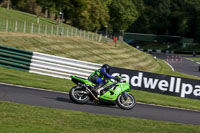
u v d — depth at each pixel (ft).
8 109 70.38
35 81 127.65
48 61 156.25
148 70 328.70
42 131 58.39
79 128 63.98
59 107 81.25
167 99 138.51
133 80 155.12
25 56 154.92
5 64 154.40
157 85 155.12
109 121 73.15
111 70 154.10
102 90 88.17
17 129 57.47
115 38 460.55
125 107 90.22
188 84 153.79
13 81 114.52
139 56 451.12
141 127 71.51
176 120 87.15
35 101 85.30
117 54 379.96
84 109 83.05
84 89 86.53
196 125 82.58
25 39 269.85
